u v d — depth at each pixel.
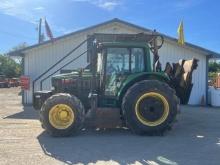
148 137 10.52
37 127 12.09
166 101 10.73
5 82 49.81
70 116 10.52
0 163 7.61
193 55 22.27
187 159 8.07
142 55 11.44
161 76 11.25
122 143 9.68
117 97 11.18
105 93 11.32
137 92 10.66
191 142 9.88
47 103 10.51
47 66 21.89
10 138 10.20
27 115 15.53
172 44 22.19
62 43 22.00
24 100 21.66
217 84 32.53
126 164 7.69
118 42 11.52
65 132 10.44
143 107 10.71
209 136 10.77
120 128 11.88
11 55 21.98
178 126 12.70
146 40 11.93
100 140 10.06
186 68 11.49
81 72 11.60
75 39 21.98
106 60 11.37
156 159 8.08
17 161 7.78
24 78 21.47
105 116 10.84
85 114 10.96
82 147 9.18
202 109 19.25
